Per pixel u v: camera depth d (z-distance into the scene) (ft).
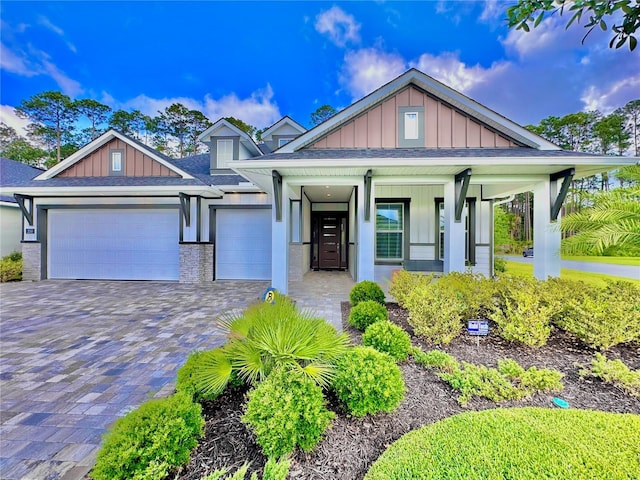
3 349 14.05
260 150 39.96
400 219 34.22
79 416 8.84
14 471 6.75
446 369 10.24
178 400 6.54
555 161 18.98
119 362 12.60
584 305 12.82
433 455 5.51
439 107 23.68
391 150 23.22
